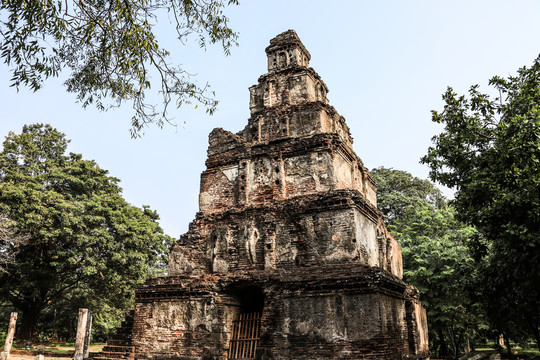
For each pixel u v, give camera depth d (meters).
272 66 19.89
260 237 15.26
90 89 9.87
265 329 13.11
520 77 14.48
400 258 19.94
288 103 18.23
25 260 26.73
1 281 27.00
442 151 14.95
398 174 38.12
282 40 20.03
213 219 16.67
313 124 16.73
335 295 12.43
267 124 17.64
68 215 25.16
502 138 12.64
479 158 13.86
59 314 37.94
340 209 14.05
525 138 11.51
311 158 15.80
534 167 11.49
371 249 15.16
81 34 8.52
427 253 23.50
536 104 12.72
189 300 14.41
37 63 8.10
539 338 14.41
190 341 13.97
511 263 12.91
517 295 13.37
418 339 17.28
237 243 15.61
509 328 18.33
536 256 11.62
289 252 14.40
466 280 17.00
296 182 15.78
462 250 22.28
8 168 28.03
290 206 14.95
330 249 13.75
